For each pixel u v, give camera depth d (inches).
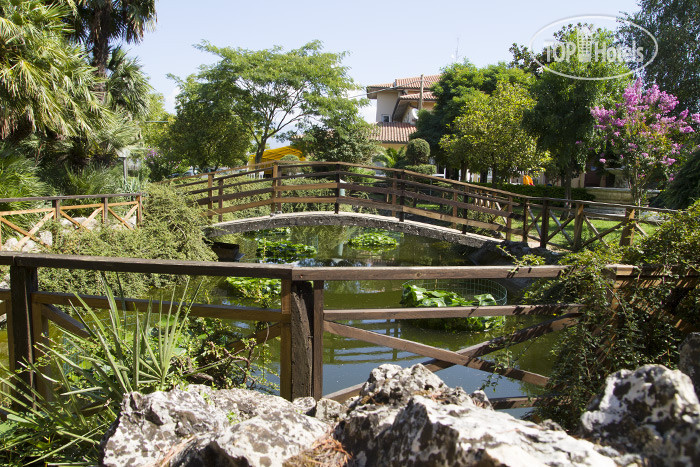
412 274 103.5
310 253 500.4
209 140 948.0
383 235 598.5
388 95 1632.6
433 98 1305.4
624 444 48.3
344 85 970.1
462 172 1029.8
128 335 108.3
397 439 52.3
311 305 102.0
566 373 120.0
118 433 64.7
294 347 100.6
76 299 104.8
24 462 88.1
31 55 338.6
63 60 362.3
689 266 126.4
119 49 568.4
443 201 431.2
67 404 91.0
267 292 325.7
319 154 975.6
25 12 335.6
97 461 74.6
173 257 360.8
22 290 105.3
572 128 532.4
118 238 337.4
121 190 468.8
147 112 611.8
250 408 82.7
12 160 341.7
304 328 100.9
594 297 117.7
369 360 226.5
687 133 501.0
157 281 327.3
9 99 331.3
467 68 1048.2
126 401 68.4
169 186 420.8
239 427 58.6
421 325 282.2
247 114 932.6
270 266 98.5
